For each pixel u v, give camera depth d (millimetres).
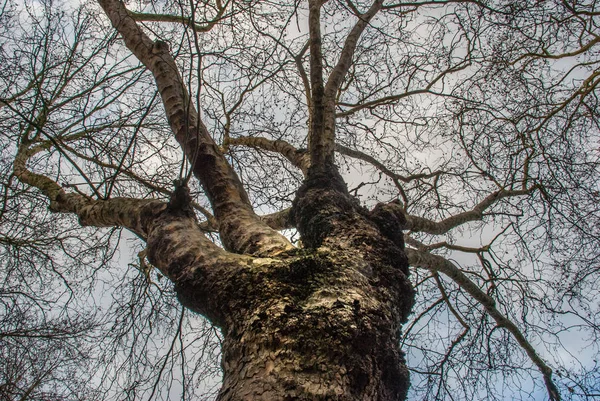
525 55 4879
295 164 3850
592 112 4664
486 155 4684
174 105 2684
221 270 1683
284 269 1608
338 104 5230
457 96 4699
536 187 4367
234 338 1468
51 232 4934
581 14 4660
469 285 4074
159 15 4141
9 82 4305
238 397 1230
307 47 4367
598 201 4359
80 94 4320
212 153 2486
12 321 4797
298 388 1220
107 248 4719
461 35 4566
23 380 4766
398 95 4934
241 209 2268
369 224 2184
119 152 4191
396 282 1843
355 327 1411
